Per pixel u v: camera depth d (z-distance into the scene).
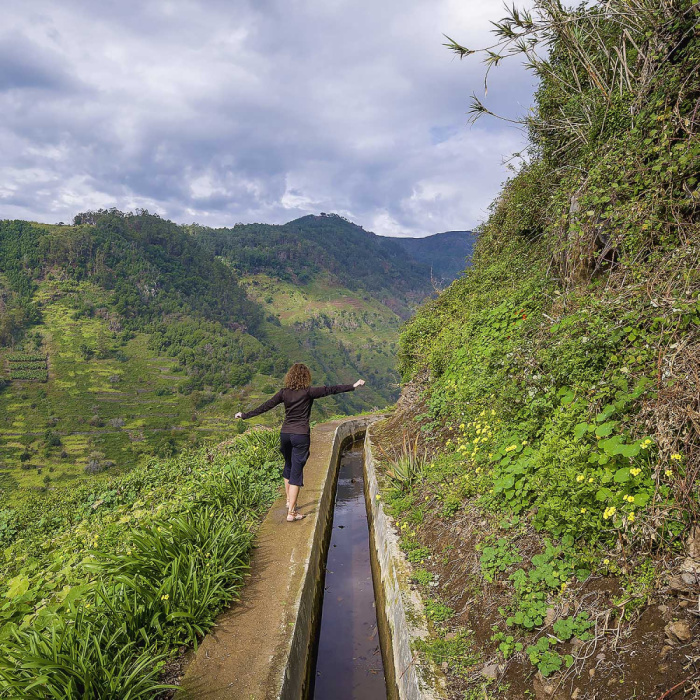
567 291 5.85
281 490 6.79
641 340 3.82
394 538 5.03
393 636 3.98
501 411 5.11
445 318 10.81
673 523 2.71
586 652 2.54
